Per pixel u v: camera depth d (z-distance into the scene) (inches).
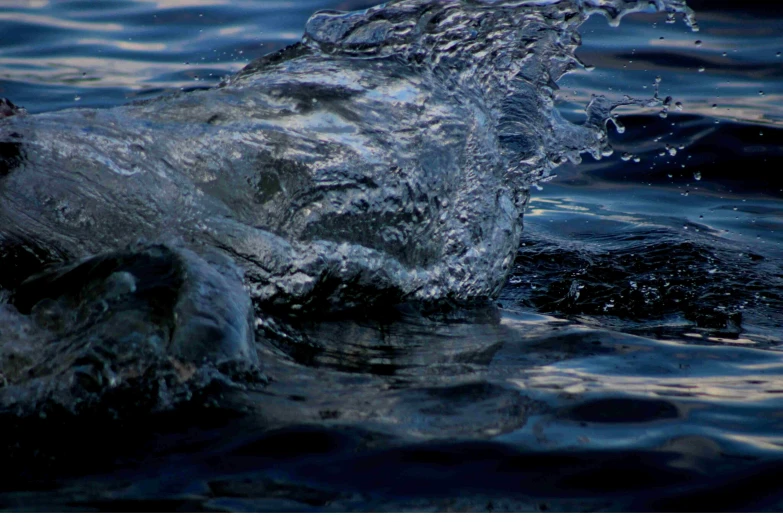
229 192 290.5
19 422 198.1
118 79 588.7
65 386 206.7
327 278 296.5
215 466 185.2
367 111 316.2
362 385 229.5
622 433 205.8
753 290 343.0
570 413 215.9
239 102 307.4
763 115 548.7
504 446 196.5
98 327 216.7
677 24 703.7
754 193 480.7
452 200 323.0
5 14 720.3
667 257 382.0
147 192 283.0
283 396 218.4
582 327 293.1
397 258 310.3
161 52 644.7
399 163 310.2
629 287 342.6
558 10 342.3
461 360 253.8
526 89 349.7
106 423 200.2
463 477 184.1
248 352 225.8
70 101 544.7
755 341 285.3
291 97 312.7
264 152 295.9
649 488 183.2
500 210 336.2
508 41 342.6
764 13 717.3
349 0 740.7
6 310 225.8
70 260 261.6
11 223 271.0
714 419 215.3
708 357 265.4
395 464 187.8
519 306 320.8
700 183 493.4
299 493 176.4
